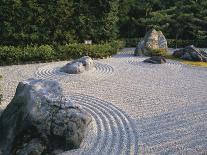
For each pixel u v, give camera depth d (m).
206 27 37.59
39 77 19.73
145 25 37.19
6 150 9.63
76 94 16.45
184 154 10.38
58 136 9.89
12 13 27.69
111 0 31.66
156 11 37.09
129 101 15.56
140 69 23.12
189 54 27.25
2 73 20.52
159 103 15.34
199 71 23.03
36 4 28.55
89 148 10.45
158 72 22.31
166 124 12.74
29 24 28.58
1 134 10.08
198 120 13.22
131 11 38.53
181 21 37.12
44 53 24.75
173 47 37.50
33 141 9.59
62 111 10.08
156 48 29.33
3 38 27.97
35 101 9.90
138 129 12.18
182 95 16.77
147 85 18.70
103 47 28.11
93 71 21.59
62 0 29.55
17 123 9.80
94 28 31.89
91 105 14.72
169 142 11.18
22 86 10.74
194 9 37.53
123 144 10.86
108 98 15.95
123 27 38.53
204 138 11.54
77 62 21.19
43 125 9.66
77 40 31.34
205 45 37.56
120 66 23.97
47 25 29.66
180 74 21.84
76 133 10.19
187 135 11.77
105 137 11.30
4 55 23.38
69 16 30.56
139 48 29.47
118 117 13.29
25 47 26.34
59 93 10.70
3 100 14.80
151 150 10.57
